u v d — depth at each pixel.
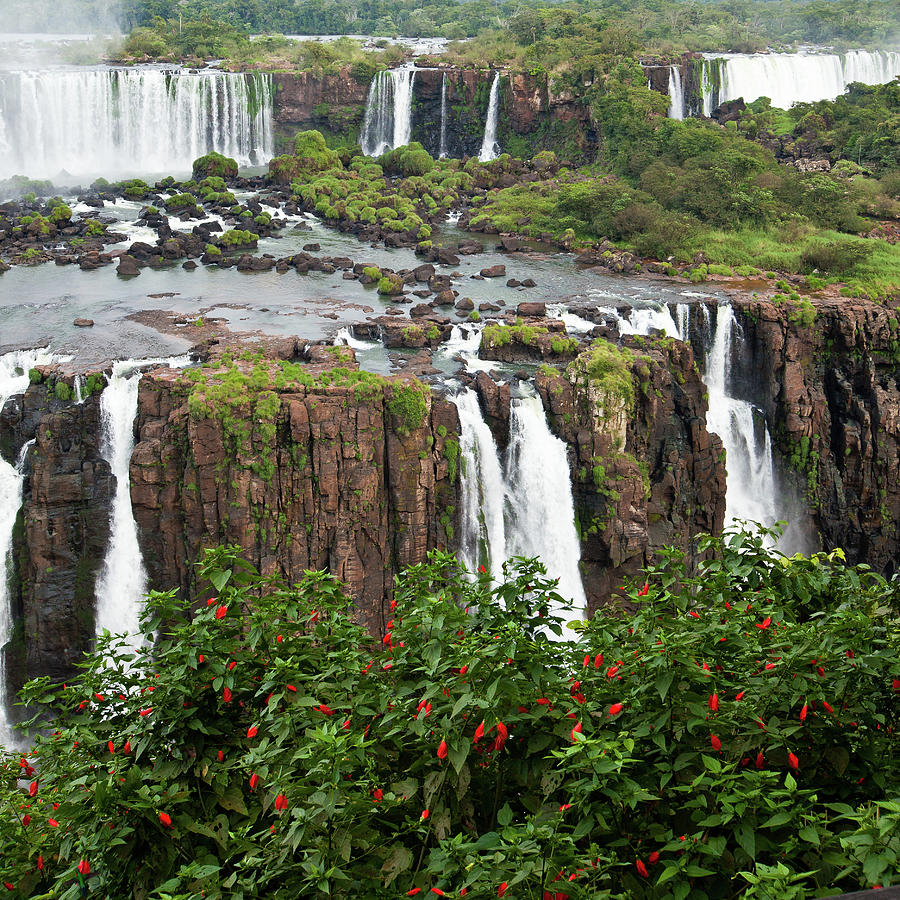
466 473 47.97
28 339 52.19
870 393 59.84
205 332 54.19
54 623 44.66
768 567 16.11
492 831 12.01
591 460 49.09
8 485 45.72
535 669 12.95
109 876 12.63
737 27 169.62
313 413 43.38
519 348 53.94
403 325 55.41
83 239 72.19
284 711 13.62
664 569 16.58
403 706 12.73
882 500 59.94
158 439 43.78
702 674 12.35
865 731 13.67
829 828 12.95
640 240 74.38
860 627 13.98
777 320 59.69
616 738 12.34
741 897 10.91
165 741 13.78
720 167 84.31
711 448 54.31
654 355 53.38
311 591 15.38
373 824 12.38
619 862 10.88
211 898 11.29
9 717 45.12
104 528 45.19
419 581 15.75
